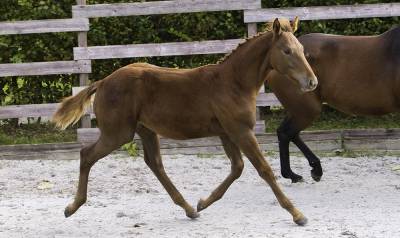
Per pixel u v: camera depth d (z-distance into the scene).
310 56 11.55
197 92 9.46
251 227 9.31
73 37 15.00
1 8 14.88
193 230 9.25
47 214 10.28
